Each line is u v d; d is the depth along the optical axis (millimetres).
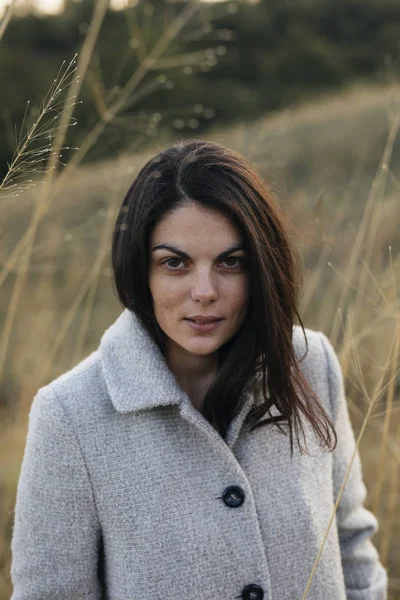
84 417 1417
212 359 1559
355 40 18531
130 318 1496
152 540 1405
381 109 10031
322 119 10336
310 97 15258
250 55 16734
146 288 1397
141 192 1333
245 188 1318
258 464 1519
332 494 1639
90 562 1456
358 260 3074
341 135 9078
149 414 1447
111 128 2484
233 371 1445
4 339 2223
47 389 1449
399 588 2516
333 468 1692
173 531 1411
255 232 1314
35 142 1662
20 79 7691
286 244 1409
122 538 1417
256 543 1440
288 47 17016
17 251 2168
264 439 1537
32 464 1424
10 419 3020
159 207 1312
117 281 1414
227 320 1360
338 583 1565
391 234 3328
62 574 1426
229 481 1462
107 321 4730
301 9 18719
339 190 5473
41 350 3143
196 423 1426
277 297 1374
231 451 1479
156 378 1423
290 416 1465
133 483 1412
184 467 1445
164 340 1491
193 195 1293
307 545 1510
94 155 2498
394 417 2920
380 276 2826
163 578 1401
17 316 3699
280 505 1506
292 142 8633
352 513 1734
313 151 8383
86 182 2609
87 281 2500
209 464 1468
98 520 1438
